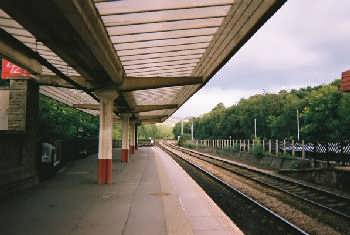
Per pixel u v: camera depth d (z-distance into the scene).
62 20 9.03
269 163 33.19
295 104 52.69
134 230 8.46
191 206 11.52
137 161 33.47
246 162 39.28
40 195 13.50
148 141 124.81
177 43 14.00
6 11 8.28
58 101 30.91
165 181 17.95
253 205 14.41
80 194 13.81
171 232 8.25
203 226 8.92
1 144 12.88
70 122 30.17
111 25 11.10
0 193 12.50
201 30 12.85
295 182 20.45
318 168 21.98
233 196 16.88
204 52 15.66
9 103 15.66
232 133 73.94
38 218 9.70
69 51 11.77
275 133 54.38
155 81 17.80
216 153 60.00
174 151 65.88
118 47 13.79
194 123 125.94
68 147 29.88
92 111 41.22
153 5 10.25
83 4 8.15
